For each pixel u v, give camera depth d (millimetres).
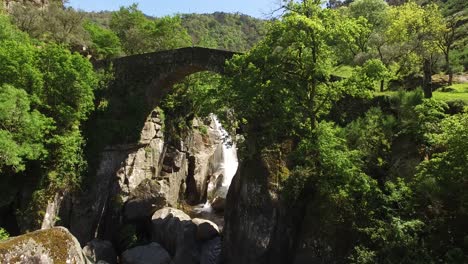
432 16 32031
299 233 20188
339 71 33281
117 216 29281
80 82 27453
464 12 50562
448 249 14742
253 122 23750
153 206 29594
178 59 30938
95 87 31984
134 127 31656
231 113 23688
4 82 24312
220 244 24703
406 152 19625
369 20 42469
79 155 28438
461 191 15023
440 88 28672
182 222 26109
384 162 20078
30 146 22938
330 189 19203
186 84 38188
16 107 21766
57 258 5965
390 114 22344
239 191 23078
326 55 21031
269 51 21109
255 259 20656
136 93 32562
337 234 18391
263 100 21609
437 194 15477
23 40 32250
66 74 26375
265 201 21078
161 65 31828
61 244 6125
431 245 15250
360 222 18078
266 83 21016
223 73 28734
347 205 18703
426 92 23281
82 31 42812
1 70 24391
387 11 41938
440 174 15352
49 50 26844
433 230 15664
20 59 25000
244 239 21547
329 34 19562
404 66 31172
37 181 25938
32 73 24703
